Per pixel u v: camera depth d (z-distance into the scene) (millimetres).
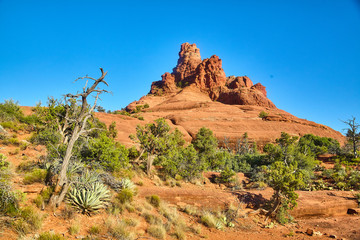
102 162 12016
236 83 154250
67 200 7965
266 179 19125
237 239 9492
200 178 19344
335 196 16438
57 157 11172
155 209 10625
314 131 67812
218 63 164125
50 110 19438
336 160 29172
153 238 7562
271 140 59438
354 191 18000
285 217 13047
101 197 8703
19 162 12141
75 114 8297
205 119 72750
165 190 13273
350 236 10977
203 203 12922
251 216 12594
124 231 7172
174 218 9914
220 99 143500
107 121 50531
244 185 19578
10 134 18188
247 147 51719
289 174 13086
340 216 14461
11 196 6141
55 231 6184
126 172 14273
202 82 157000
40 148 15508
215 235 9516
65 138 16969
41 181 9031
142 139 17219
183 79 177125
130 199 10008
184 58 199000
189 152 19422
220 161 26234
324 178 22859
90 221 7422
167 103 127625
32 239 5371
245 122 70062
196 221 10648
